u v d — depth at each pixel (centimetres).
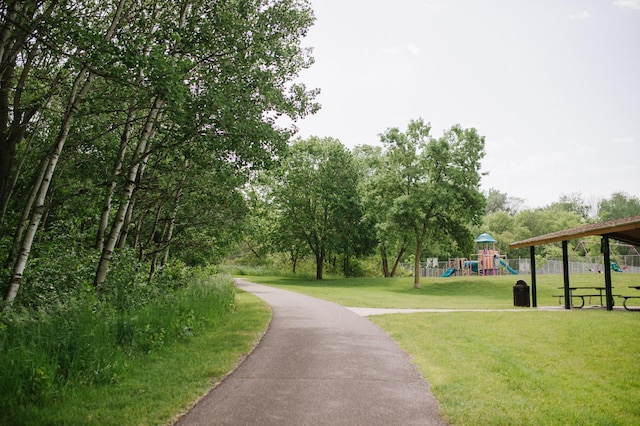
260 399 608
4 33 874
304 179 4547
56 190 1254
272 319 1400
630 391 662
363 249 4834
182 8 1208
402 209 3572
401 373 750
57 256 1083
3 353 597
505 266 4919
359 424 518
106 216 1268
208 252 2094
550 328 1205
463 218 3819
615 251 5800
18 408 536
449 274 5075
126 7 1179
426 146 3728
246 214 1733
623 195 10106
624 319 1367
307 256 5756
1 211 1009
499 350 930
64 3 942
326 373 748
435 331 1165
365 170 5544
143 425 511
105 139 1321
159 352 865
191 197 1647
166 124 1233
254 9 1278
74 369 649
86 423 507
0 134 1013
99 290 1083
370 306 1847
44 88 1102
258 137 1077
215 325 1238
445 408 571
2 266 985
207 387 663
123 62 864
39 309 777
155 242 1895
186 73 1034
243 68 1178
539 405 590
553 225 8669
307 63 1455
